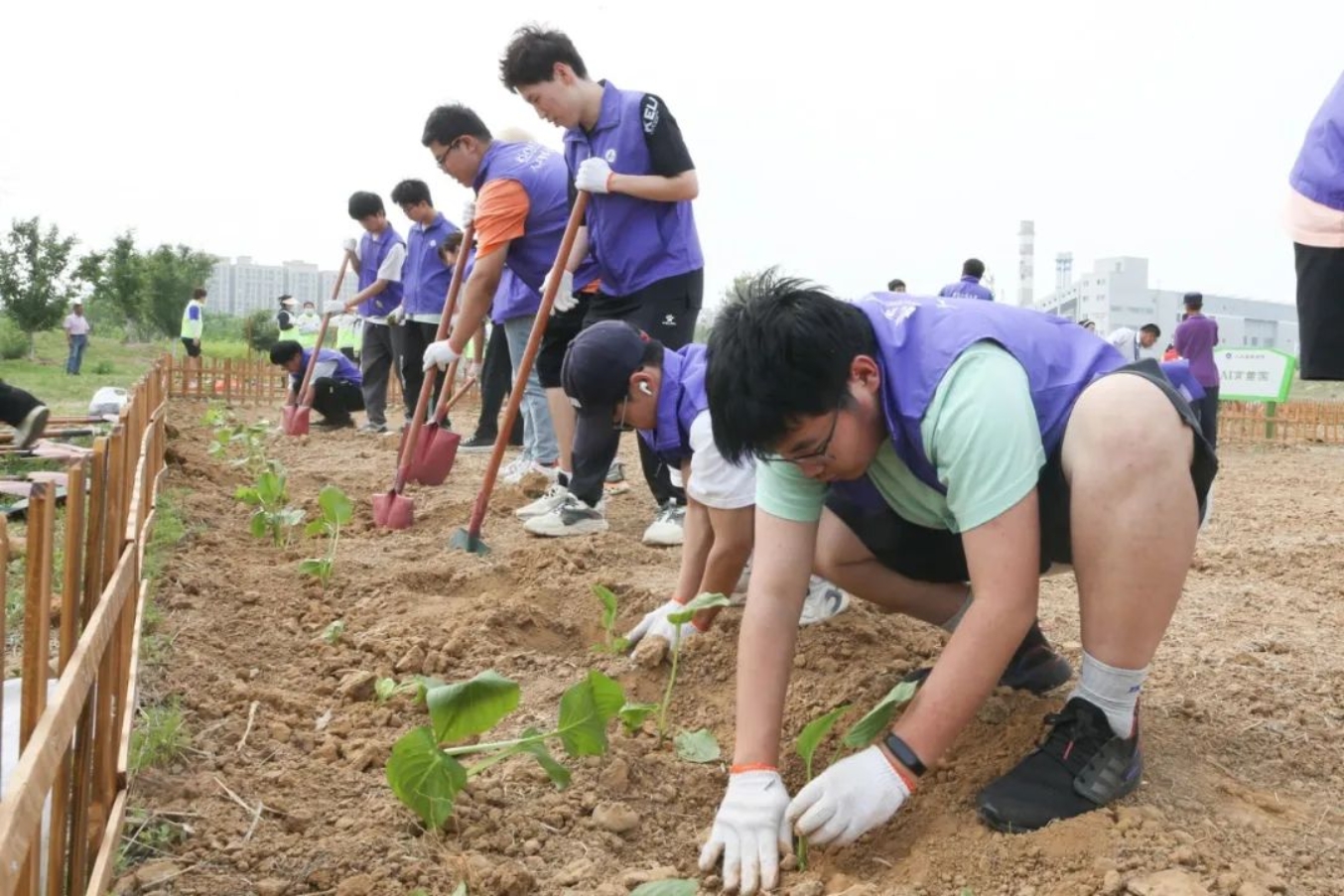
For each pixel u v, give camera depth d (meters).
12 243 28.97
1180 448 2.11
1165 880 1.91
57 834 1.68
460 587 4.08
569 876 2.09
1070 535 2.22
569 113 4.77
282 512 4.77
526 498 5.84
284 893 2.00
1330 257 2.44
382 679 2.95
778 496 2.32
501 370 8.05
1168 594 2.14
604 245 4.83
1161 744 2.62
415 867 2.06
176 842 2.14
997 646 2.03
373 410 9.72
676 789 2.52
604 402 3.26
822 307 1.99
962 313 2.17
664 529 4.84
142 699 2.77
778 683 2.28
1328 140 2.43
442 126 5.23
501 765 2.55
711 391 2.02
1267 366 15.11
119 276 35.72
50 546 1.52
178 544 4.47
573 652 3.54
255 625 3.55
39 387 16.41
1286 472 10.10
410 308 8.61
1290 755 2.65
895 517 2.62
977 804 2.26
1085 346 2.28
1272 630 3.79
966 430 2.01
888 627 3.41
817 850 2.21
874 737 2.37
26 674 1.49
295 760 2.55
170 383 13.30
